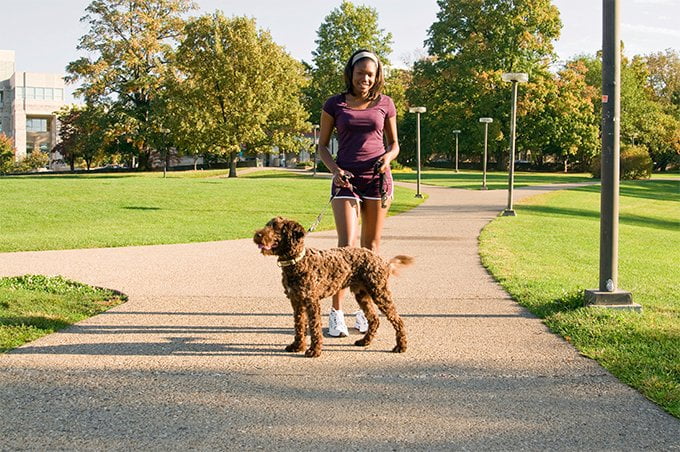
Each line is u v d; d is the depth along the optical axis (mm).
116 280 9344
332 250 5477
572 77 64750
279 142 53000
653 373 4891
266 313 7129
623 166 56500
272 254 5191
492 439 3764
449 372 5023
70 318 6703
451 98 65688
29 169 79000
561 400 4410
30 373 4922
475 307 7469
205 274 9914
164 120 52688
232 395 4477
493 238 14844
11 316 6605
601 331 6113
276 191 32562
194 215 22375
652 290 9078
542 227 18078
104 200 26344
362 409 4227
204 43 50562
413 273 10000
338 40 65438
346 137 6195
